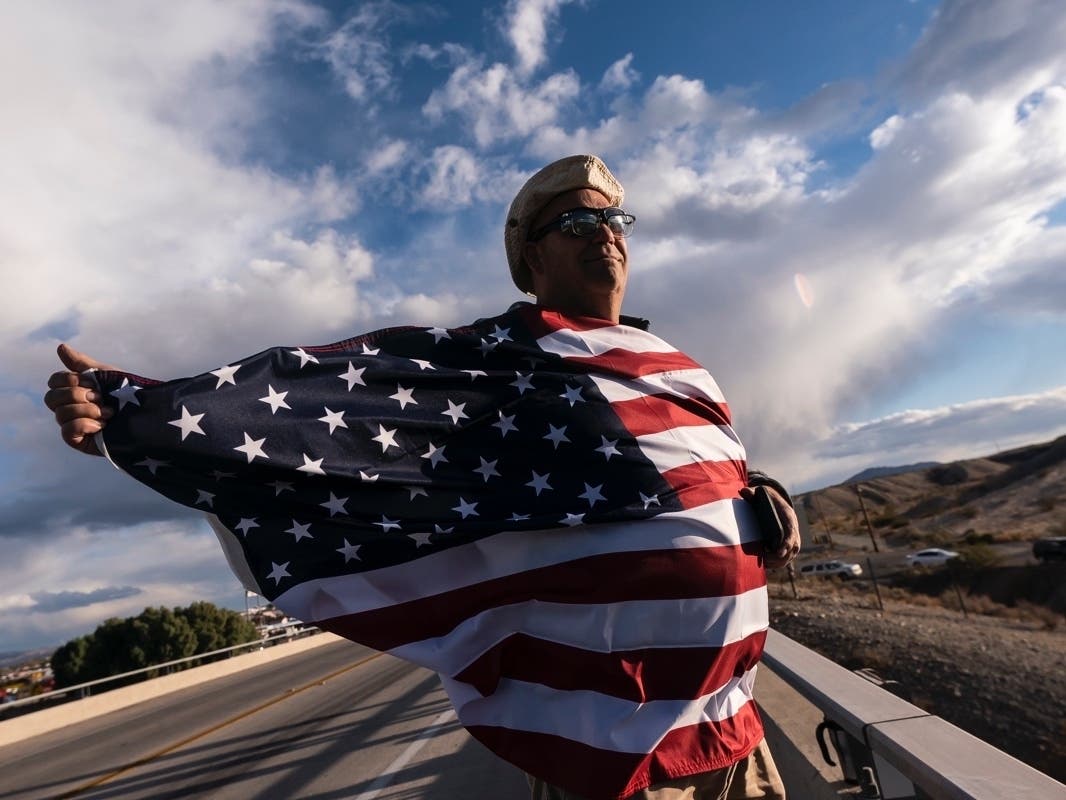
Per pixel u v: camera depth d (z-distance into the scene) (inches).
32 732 580.1
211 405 61.0
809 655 124.4
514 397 69.7
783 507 72.2
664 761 57.6
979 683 636.7
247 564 64.3
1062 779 452.4
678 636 61.2
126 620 1155.3
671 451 68.6
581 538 62.6
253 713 478.9
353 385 67.4
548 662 60.2
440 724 326.6
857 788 94.1
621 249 77.8
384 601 63.0
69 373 58.9
